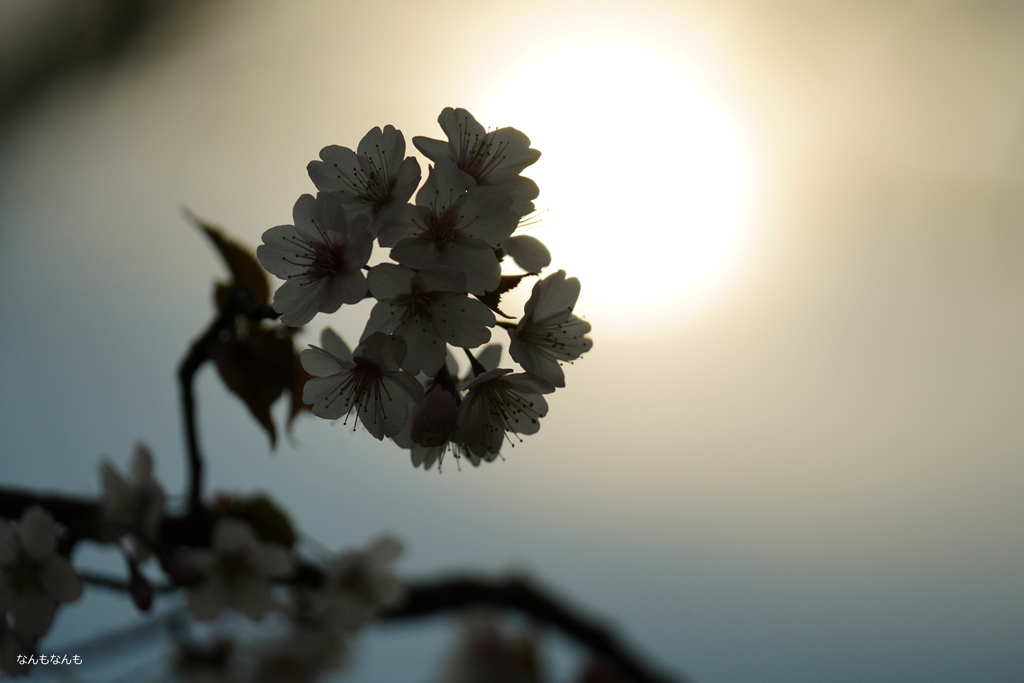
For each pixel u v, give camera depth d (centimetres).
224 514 81
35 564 75
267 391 78
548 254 75
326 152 73
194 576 79
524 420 74
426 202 72
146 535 78
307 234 73
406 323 71
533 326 74
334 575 83
